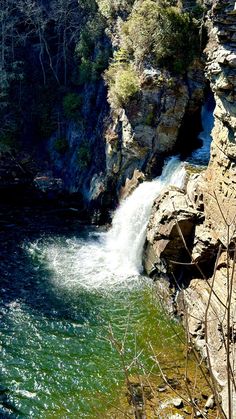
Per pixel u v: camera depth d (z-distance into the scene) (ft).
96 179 104.01
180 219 65.41
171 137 86.63
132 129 87.92
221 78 58.85
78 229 95.66
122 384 53.21
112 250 86.74
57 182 118.93
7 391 52.70
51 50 139.13
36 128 133.39
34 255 83.30
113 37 106.32
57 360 57.57
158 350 58.18
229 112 58.85
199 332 58.39
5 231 92.53
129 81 85.56
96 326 63.93
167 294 69.26
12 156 126.00
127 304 68.74
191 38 84.23
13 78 131.85
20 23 136.46
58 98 131.95
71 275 77.00
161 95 85.10
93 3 119.96
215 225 62.59
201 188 67.97
